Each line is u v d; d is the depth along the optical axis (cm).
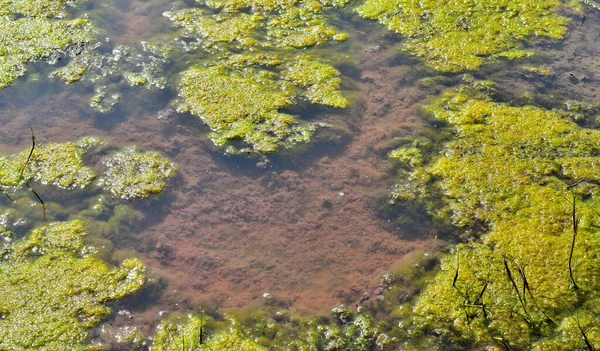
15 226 170
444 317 155
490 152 179
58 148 184
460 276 160
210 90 194
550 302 154
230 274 165
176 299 161
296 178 179
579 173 173
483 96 191
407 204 172
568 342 150
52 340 154
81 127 189
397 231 170
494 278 158
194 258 167
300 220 172
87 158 182
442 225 168
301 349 153
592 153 177
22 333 154
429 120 187
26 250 166
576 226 163
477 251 163
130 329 156
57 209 173
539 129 182
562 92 190
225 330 156
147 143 186
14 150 183
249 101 192
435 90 193
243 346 154
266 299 161
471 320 154
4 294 159
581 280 157
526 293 155
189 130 188
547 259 160
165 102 194
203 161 182
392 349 152
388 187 176
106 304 159
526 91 191
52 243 167
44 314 157
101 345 154
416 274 162
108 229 170
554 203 168
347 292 161
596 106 187
